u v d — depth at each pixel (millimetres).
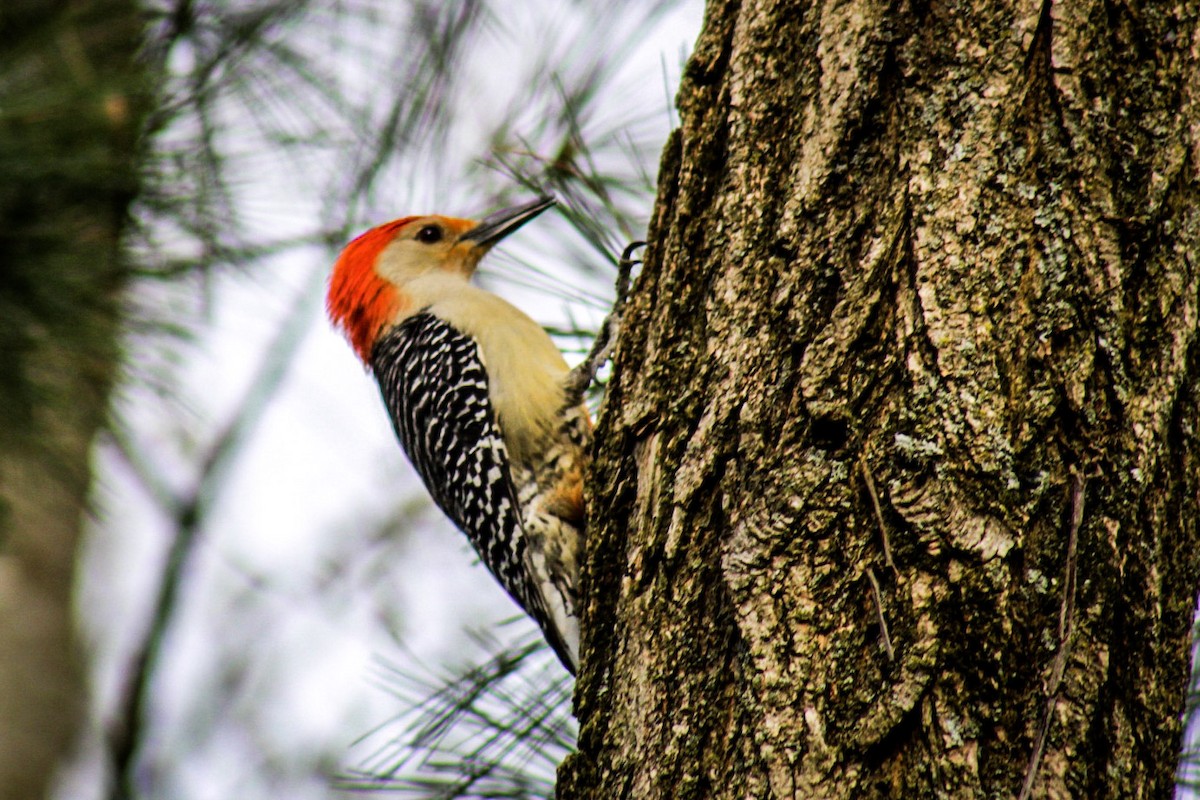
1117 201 4699
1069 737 4172
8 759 11305
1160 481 4520
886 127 5059
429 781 7059
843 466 4609
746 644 4512
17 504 10586
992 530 4363
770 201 5215
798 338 4887
